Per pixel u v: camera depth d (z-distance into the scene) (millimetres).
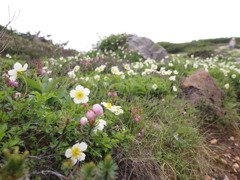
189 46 33000
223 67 8234
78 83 3074
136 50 13500
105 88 3168
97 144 1779
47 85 2291
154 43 14367
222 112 4074
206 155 2877
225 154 3043
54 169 1588
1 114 1639
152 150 2373
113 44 14148
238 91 5625
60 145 1629
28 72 2660
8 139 1534
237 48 27641
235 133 3727
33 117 1744
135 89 3658
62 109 1967
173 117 3213
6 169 821
